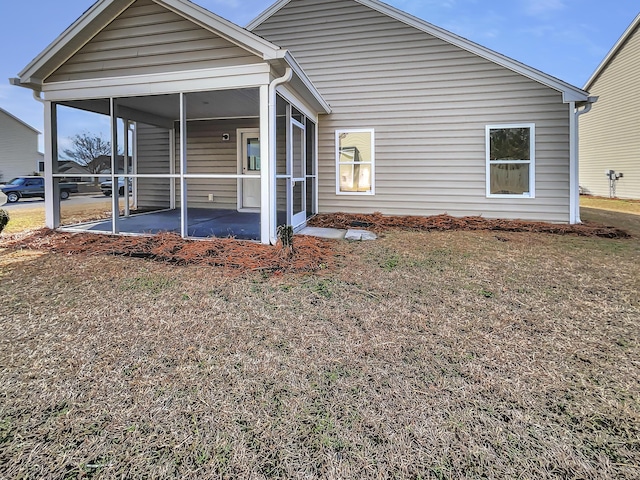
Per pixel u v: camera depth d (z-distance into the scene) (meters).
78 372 2.19
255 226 6.58
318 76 8.60
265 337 2.65
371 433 1.71
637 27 14.26
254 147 9.09
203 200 9.48
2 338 2.60
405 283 3.85
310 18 8.60
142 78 5.38
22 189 16.11
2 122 27.53
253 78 4.95
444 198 8.09
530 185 7.65
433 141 8.08
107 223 7.00
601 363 2.34
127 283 3.73
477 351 2.48
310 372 2.21
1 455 1.57
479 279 4.01
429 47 7.98
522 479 1.47
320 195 8.73
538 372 2.23
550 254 5.14
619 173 15.54
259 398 1.96
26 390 2.01
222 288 3.61
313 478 1.47
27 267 4.26
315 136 8.54
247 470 1.51
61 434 1.69
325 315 3.04
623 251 5.34
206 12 4.88
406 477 1.48
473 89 7.81
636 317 3.05
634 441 1.67
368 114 8.39
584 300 3.43
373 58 8.30
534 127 7.54
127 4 5.26
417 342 2.59
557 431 1.73
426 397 1.98
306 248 5.03
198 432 1.72
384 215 8.35
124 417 1.80
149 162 9.48
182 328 2.77
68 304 3.21
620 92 15.41
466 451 1.61
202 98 6.51
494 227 7.12
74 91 5.71
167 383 2.08
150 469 1.51
